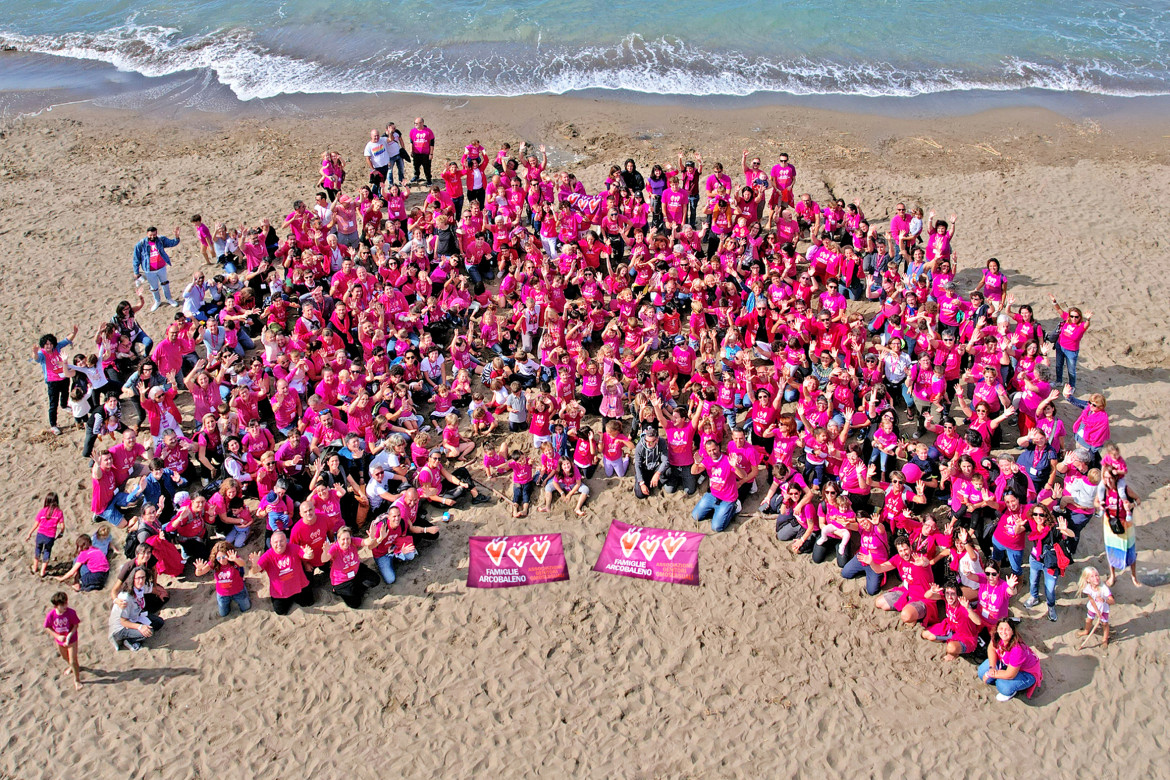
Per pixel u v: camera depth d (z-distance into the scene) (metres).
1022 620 14.45
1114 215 25.39
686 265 21.27
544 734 13.13
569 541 15.94
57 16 41.78
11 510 16.73
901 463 16.33
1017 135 30.20
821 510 15.48
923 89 33.38
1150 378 19.39
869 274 21.75
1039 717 13.18
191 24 40.12
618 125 31.19
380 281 21.30
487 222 23.47
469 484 16.72
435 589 15.19
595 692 13.66
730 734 13.10
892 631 14.45
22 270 23.72
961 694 13.54
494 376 18.45
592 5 39.66
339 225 23.11
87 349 20.73
